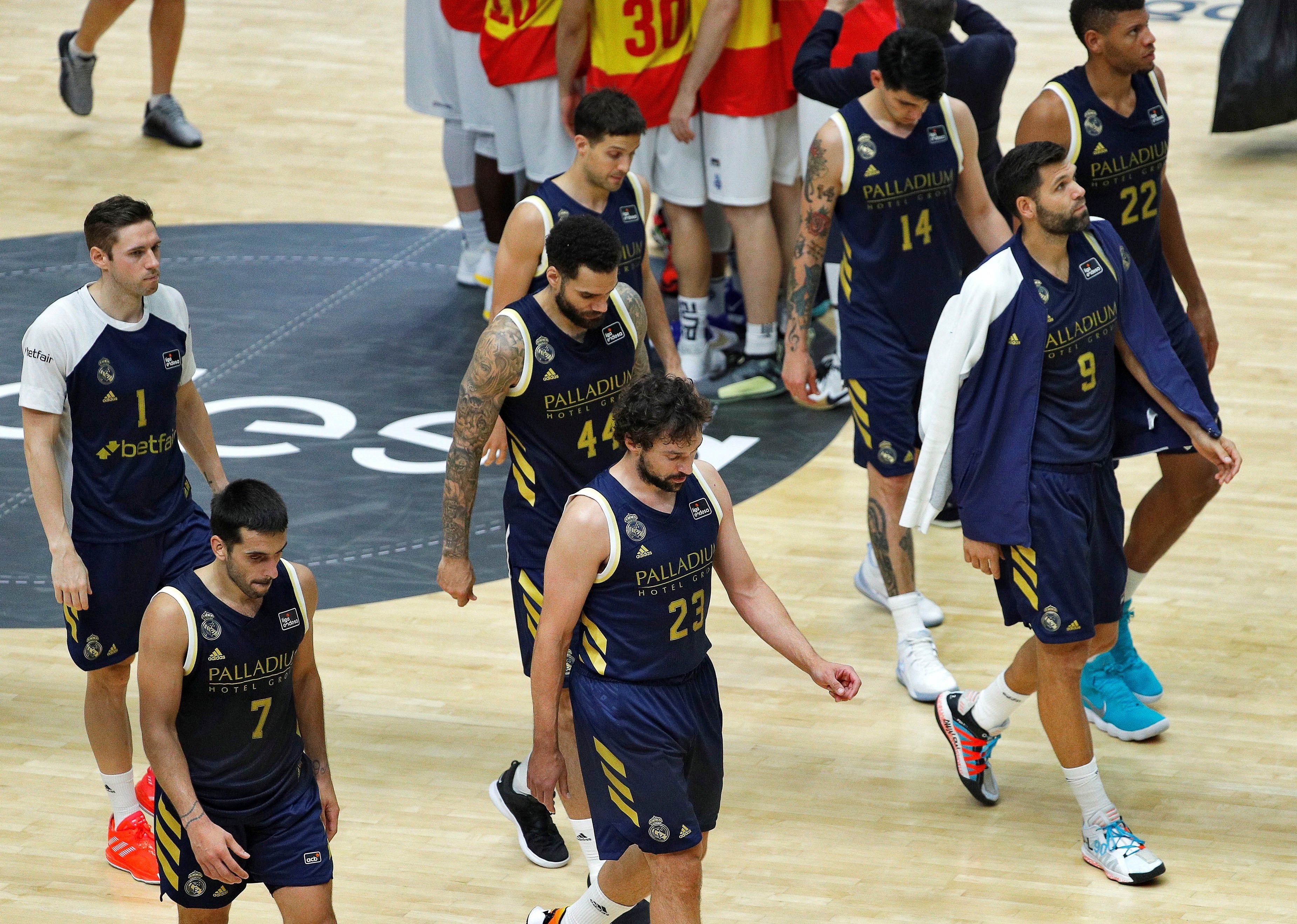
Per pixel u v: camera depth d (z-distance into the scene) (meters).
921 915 14.84
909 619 18.88
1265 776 17.08
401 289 31.84
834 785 17.08
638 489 12.32
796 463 25.05
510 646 19.98
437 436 25.61
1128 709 17.91
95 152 39.25
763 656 19.83
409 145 40.50
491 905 15.05
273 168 38.62
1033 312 14.64
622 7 25.17
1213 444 15.41
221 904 12.75
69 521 14.88
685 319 27.36
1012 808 16.70
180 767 12.08
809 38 22.00
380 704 18.62
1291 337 28.55
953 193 18.64
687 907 12.81
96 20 39.12
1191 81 44.38
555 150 27.77
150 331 14.83
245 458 24.66
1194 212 34.75
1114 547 15.66
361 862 15.66
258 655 12.26
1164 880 15.34
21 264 32.31
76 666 17.97
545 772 12.67
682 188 26.19
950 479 15.42
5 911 14.85
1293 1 36.97
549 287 14.17
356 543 22.34
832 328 28.42
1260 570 21.38
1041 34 48.72
